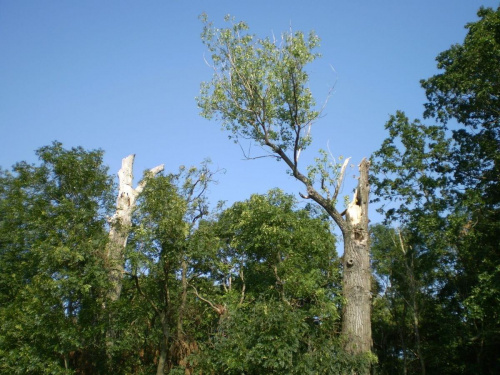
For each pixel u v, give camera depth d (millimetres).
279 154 21062
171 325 17203
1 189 23750
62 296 15102
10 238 19484
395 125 26703
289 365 15172
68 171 18391
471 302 20156
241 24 21625
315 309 17188
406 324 30734
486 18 22688
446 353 26453
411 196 25047
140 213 15898
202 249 16016
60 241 15625
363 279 18906
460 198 23422
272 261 19078
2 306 18500
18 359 14703
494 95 22500
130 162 23156
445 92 24641
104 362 16234
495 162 23016
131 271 15508
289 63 20219
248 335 16141
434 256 25656
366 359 16781
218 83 21688
